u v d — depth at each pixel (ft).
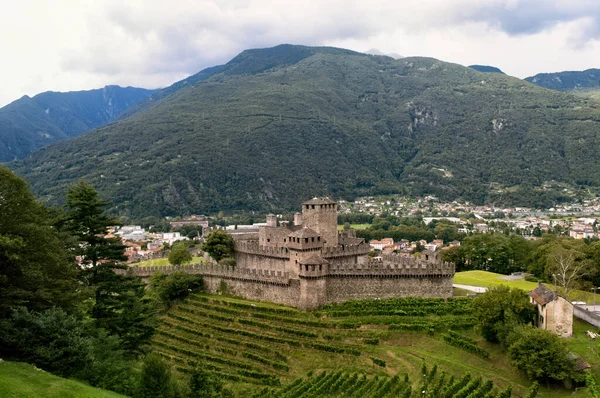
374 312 424.05
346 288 456.86
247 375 365.20
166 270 533.96
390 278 459.73
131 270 476.95
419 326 393.70
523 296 381.60
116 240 324.39
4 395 178.70
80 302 279.90
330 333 400.88
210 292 515.50
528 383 320.91
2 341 220.02
